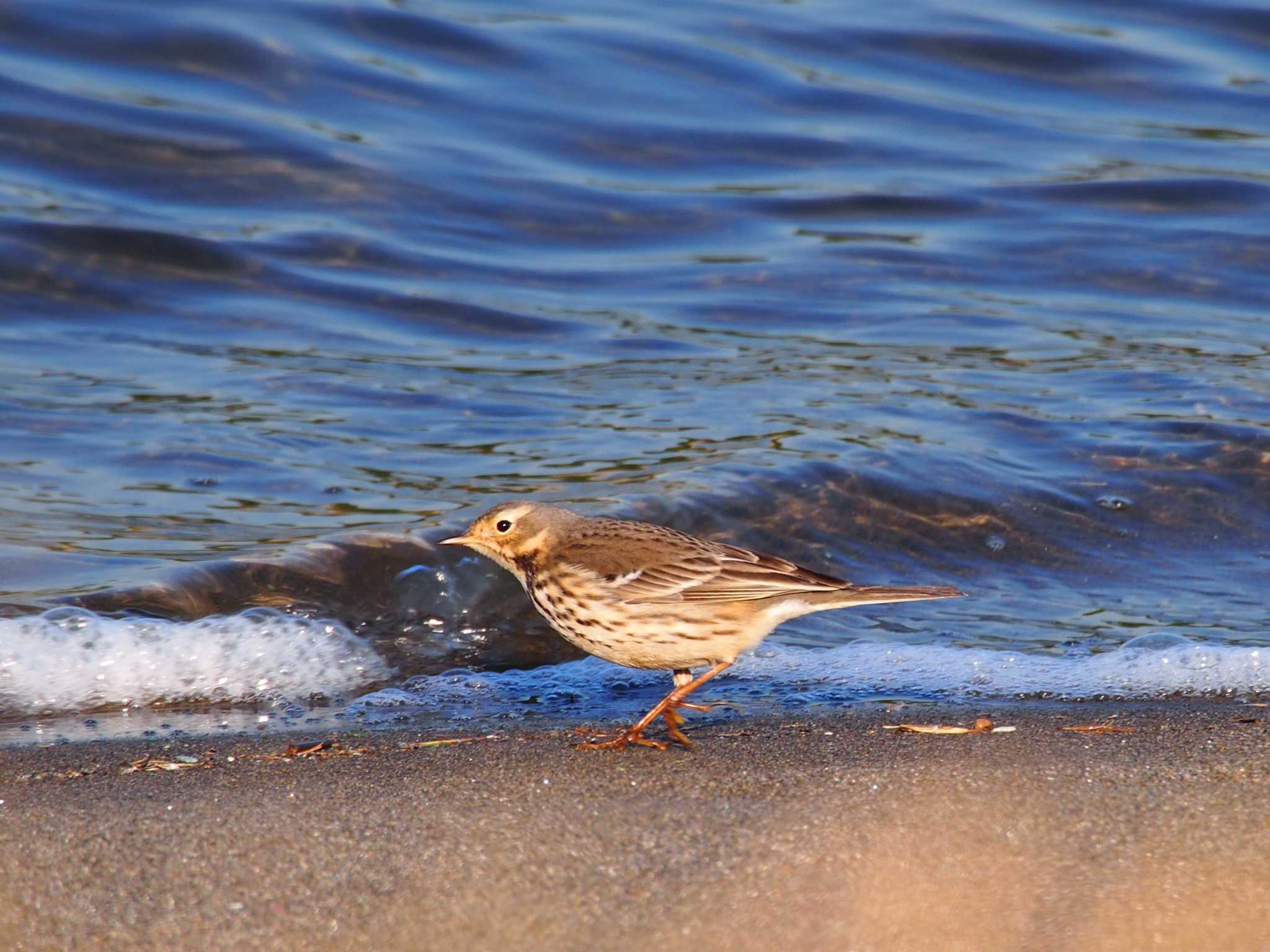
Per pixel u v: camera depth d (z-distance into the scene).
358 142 22.69
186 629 11.58
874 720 9.92
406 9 25.81
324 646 11.70
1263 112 25.69
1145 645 11.90
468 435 15.77
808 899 6.52
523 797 7.72
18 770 8.73
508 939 6.27
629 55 25.77
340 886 6.67
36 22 23.59
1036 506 14.89
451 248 20.98
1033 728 9.36
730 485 14.58
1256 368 18.25
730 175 23.55
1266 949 6.17
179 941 6.30
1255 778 7.75
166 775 8.47
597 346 18.70
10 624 11.25
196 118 22.38
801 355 18.53
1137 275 21.55
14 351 17.38
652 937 6.27
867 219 22.81
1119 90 26.25
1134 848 6.89
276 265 19.83
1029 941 6.22
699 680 9.58
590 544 9.73
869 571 13.80
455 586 12.64
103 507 13.66
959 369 18.11
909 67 26.45
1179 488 15.34
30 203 20.03
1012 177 23.89
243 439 15.36
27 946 6.27
